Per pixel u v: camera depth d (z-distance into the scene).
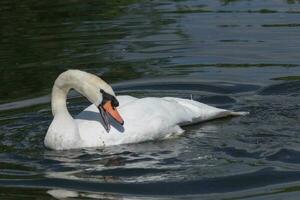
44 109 13.97
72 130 12.27
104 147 12.26
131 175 10.99
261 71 15.44
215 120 13.28
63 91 12.49
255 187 10.43
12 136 12.79
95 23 19.27
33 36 18.44
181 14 19.62
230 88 14.70
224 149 11.83
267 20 18.67
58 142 12.19
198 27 18.39
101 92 12.15
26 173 11.16
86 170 11.26
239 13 19.45
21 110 13.96
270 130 12.46
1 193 10.42
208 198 10.16
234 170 10.97
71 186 10.64
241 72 15.45
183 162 11.39
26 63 16.52
